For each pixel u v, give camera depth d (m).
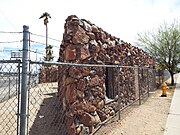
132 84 10.56
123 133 5.83
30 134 5.32
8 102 6.33
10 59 2.95
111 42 7.81
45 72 5.50
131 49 11.02
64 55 5.95
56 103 7.27
